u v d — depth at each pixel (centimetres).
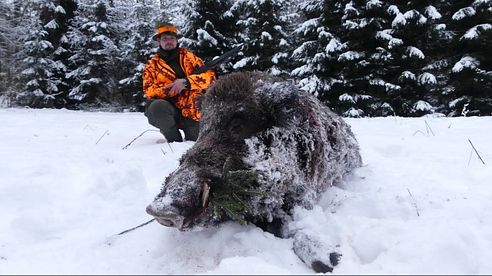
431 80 1656
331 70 1848
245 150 310
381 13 1744
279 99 329
